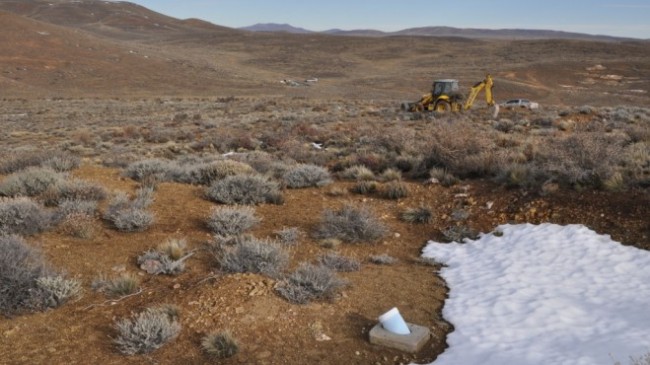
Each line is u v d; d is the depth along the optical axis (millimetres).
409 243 9867
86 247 8469
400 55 189750
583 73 128375
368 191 12648
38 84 99438
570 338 5922
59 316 6488
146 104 68062
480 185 12180
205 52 186125
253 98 77375
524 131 24594
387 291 7645
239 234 9516
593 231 9047
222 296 6828
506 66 141750
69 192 10688
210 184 12766
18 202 9117
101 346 5926
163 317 6152
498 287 7562
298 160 18656
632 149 12672
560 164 11422
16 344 5906
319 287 7145
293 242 9422
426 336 6285
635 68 133000
